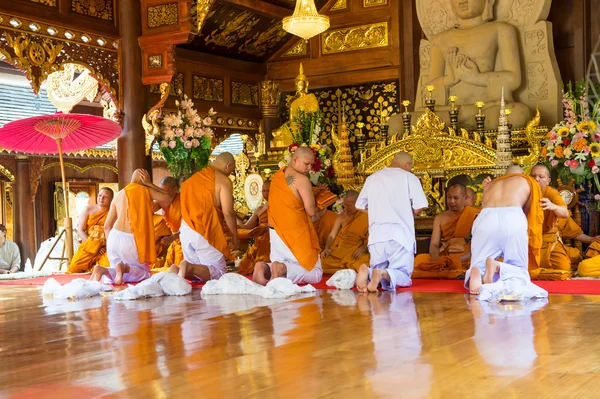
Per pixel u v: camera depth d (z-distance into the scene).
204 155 10.12
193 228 7.30
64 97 12.87
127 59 9.87
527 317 4.50
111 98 9.82
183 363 3.39
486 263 5.84
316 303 5.57
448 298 5.68
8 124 8.88
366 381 2.91
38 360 3.61
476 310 4.91
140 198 7.77
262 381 2.98
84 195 17.73
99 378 3.15
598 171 7.89
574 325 4.15
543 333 3.89
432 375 2.98
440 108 11.17
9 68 15.50
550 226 6.96
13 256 11.45
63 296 6.61
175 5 9.74
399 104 12.08
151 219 7.84
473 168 9.98
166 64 9.82
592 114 8.02
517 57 10.98
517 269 5.83
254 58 12.67
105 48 9.73
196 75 11.72
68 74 12.76
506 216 5.96
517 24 11.25
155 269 8.61
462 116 10.90
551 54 10.99
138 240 7.71
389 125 11.48
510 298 5.39
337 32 12.44
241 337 4.05
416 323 4.39
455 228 7.50
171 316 5.03
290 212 6.81
